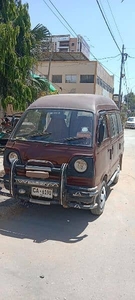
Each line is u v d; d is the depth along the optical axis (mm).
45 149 4508
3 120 12125
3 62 11008
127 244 4102
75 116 4879
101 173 4801
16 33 10891
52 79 42031
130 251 3895
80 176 4336
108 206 5734
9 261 3488
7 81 11750
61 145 4523
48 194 4375
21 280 3123
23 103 11875
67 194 4367
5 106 11852
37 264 3457
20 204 5488
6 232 4293
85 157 4328
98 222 4867
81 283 3119
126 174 8711
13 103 11703
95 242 4113
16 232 4309
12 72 11422
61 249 3855
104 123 5281
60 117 4945
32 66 12977
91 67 40812
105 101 6070
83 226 4672
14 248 3814
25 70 12125
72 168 4363
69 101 5203
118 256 3742
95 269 3410
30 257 3607
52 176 4352
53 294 2912
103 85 48250
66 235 4297
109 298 2891
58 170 4289
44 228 4508
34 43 13703
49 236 4234
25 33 12242
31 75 13867
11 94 11906
